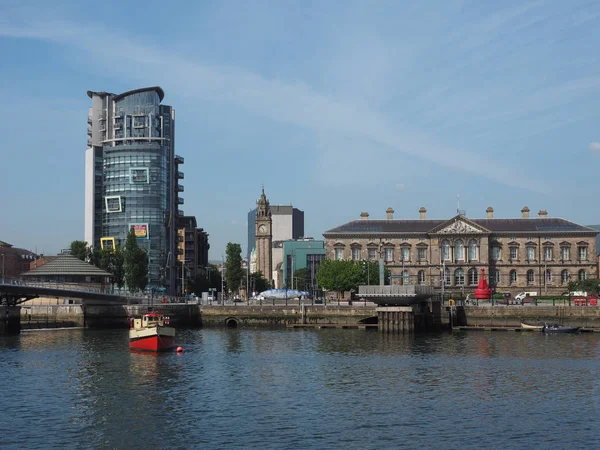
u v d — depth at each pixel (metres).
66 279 176.00
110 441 54.72
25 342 118.75
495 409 64.44
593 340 121.00
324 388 74.56
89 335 133.25
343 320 154.25
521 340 121.31
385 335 132.00
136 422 60.16
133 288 199.25
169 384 76.94
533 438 55.09
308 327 151.62
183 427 58.56
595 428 57.81
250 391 73.06
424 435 55.97
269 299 176.62
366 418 61.28
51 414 62.91
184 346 111.88
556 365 89.75
